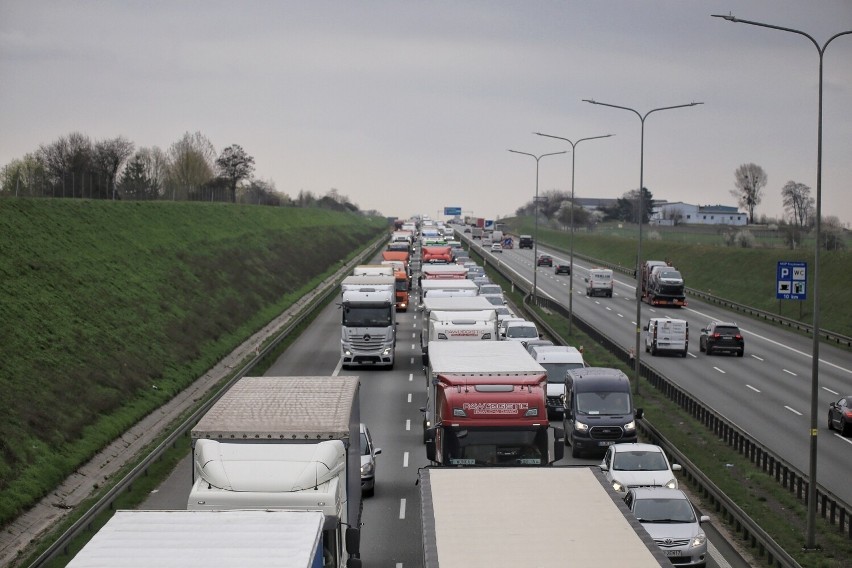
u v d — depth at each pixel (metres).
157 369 56.25
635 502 27.69
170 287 76.25
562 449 26.84
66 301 58.25
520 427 26.70
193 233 101.81
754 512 31.12
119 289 67.31
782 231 157.62
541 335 75.62
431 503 17.30
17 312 51.75
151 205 102.88
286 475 17.77
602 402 40.56
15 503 33.25
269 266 111.62
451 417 26.69
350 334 59.53
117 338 57.25
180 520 14.75
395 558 26.17
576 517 16.47
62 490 36.44
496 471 19.67
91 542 13.69
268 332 81.12
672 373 61.97
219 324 74.62
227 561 12.95
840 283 99.44
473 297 51.25
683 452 38.94
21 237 65.00
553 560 14.28
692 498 33.53
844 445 42.53
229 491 17.55
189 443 41.69
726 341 70.38
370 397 51.50
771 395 54.62
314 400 21.66
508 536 15.42
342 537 18.48
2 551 29.86
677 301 104.00
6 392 41.47
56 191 123.44
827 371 64.31
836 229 156.00
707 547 27.77
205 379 59.94
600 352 66.94
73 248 70.12
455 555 14.50
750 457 38.12
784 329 87.75
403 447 40.06
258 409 20.55
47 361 47.75
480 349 33.38
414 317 90.19
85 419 43.62
